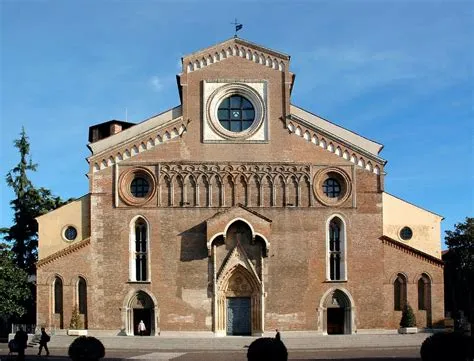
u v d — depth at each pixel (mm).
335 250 73188
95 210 72938
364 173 74188
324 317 71562
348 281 72250
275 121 75000
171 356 56625
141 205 72812
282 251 72250
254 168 73812
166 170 73562
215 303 71125
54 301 71812
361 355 56562
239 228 72250
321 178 74062
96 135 89062
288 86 75625
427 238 75062
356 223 73250
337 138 74375
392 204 75562
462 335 29781
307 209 73188
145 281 71625
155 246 72250
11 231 96062
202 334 70812
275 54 76125
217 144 74250
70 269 71938
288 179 73750
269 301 71438
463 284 94125
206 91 75375
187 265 71875
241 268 71938
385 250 72938
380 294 72188
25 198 97562
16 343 52750
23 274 80438
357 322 71625
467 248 92062
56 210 74875
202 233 72500
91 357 32562
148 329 71750
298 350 62125
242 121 75500
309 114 75688
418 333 70062
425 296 72688
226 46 76375
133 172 73812
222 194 73250
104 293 71625
